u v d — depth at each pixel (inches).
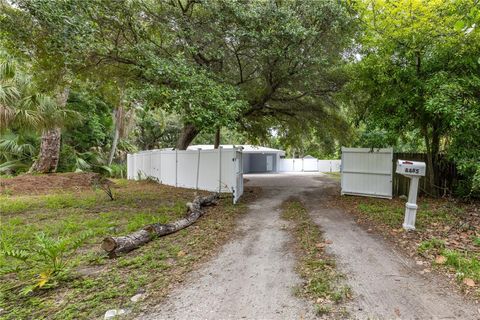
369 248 161.8
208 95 271.0
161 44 324.2
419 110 273.4
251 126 569.3
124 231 197.2
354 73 315.9
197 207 257.1
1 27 222.1
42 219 232.7
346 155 352.8
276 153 1069.1
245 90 391.5
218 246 171.0
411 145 362.3
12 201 307.3
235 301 107.7
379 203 291.6
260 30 299.4
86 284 118.7
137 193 373.1
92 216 241.8
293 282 122.3
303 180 617.0
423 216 221.5
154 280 124.5
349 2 292.2
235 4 282.0
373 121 312.7
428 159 306.8
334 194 377.1
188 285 120.4
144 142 1058.7
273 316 97.6
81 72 296.7
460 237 172.4
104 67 303.1
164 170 488.7
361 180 342.6
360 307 101.6
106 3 244.7
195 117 263.7
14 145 507.8
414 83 266.4
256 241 180.2
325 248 163.0
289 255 154.9
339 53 353.4
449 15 228.8
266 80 388.8
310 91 394.6
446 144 297.4
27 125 323.9
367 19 281.9
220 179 370.0
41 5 202.5
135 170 616.4
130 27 275.1
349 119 445.7
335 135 516.4
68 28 215.2
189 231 201.0
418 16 240.5
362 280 122.0
